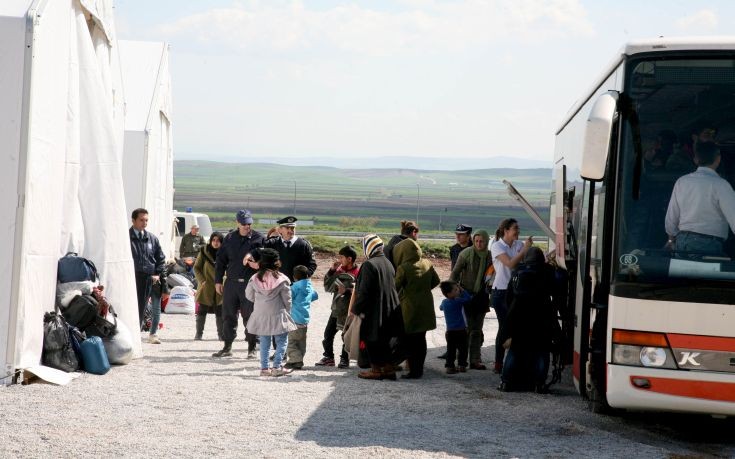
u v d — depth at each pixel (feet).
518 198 47.98
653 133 29.63
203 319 56.29
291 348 44.57
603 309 30.45
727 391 28.37
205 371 42.42
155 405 33.30
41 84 37.70
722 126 29.45
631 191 29.48
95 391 35.60
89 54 44.98
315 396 36.52
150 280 52.80
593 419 33.88
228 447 27.14
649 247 29.17
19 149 36.27
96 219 45.09
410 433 30.01
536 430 31.27
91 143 45.16
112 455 25.70
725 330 28.48
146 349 50.55
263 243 47.88
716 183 29.17
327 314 80.38
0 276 36.04
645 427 33.17
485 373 45.88
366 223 635.25
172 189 95.61
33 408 31.78
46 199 38.63
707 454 29.12
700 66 29.78
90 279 42.70
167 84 86.43
